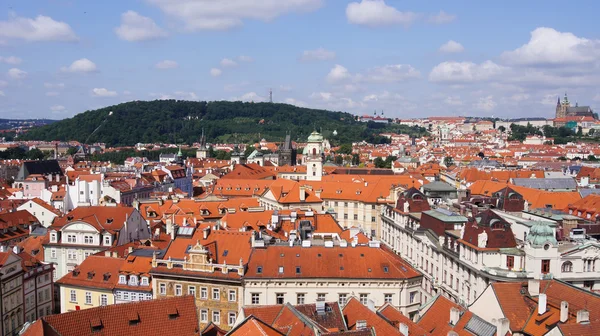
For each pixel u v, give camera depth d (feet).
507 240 388.78
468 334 275.80
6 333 392.47
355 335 250.16
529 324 282.15
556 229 426.92
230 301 379.76
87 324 263.29
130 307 277.23
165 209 651.66
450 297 435.12
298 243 416.67
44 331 248.32
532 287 299.79
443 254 452.76
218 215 631.15
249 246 400.26
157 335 273.95
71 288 429.79
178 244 414.82
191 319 284.82
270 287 375.25
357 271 379.35
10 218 630.74
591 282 375.86
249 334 250.37
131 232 551.18
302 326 262.06
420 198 576.20
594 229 453.17
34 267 437.99
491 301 300.61
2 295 387.55
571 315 271.28
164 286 395.55
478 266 385.70
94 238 529.04
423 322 308.40
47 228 581.53
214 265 383.24
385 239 646.74
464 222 465.47
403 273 379.96
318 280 374.84
